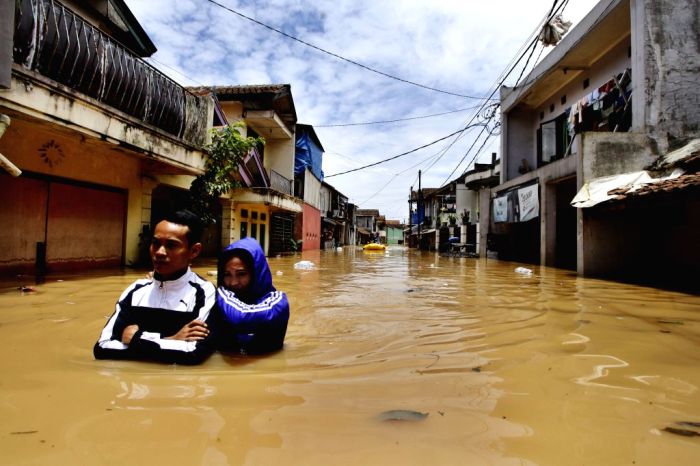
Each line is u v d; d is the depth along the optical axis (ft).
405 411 6.15
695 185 22.13
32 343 9.67
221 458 4.63
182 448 4.83
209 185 35.19
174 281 8.93
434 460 4.69
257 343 9.24
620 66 41.16
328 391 6.97
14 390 6.59
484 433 5.43
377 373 8.07
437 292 21.98
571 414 6.10
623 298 19.43
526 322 13.56
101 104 22.30
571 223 46.65
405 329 12.51
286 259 54.49
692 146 30.76
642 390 7.15
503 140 62.59
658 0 33.76
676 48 33.60
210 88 48.78
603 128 42.11
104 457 4.57
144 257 33.14
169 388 6.85
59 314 13.23
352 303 17.98
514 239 60.03
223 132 35.96
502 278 30.58
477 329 12.48
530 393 6.98
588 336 11.48
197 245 9.22
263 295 9.98
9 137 22.61
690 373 8.14
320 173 105.19
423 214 157.89
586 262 32.48
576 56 44.78
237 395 6.64
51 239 25.68
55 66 20.85
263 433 5.30
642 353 9.64
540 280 29.01
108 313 13.52
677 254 30.66
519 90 56.80
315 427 5.52
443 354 9.59
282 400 6.50
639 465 4.65
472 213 107.45
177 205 41.88
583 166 33.94
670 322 13.55
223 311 9.21
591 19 39.63
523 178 51.62
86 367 7.85
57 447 4.77
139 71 26.48
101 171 28.94
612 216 32.65
